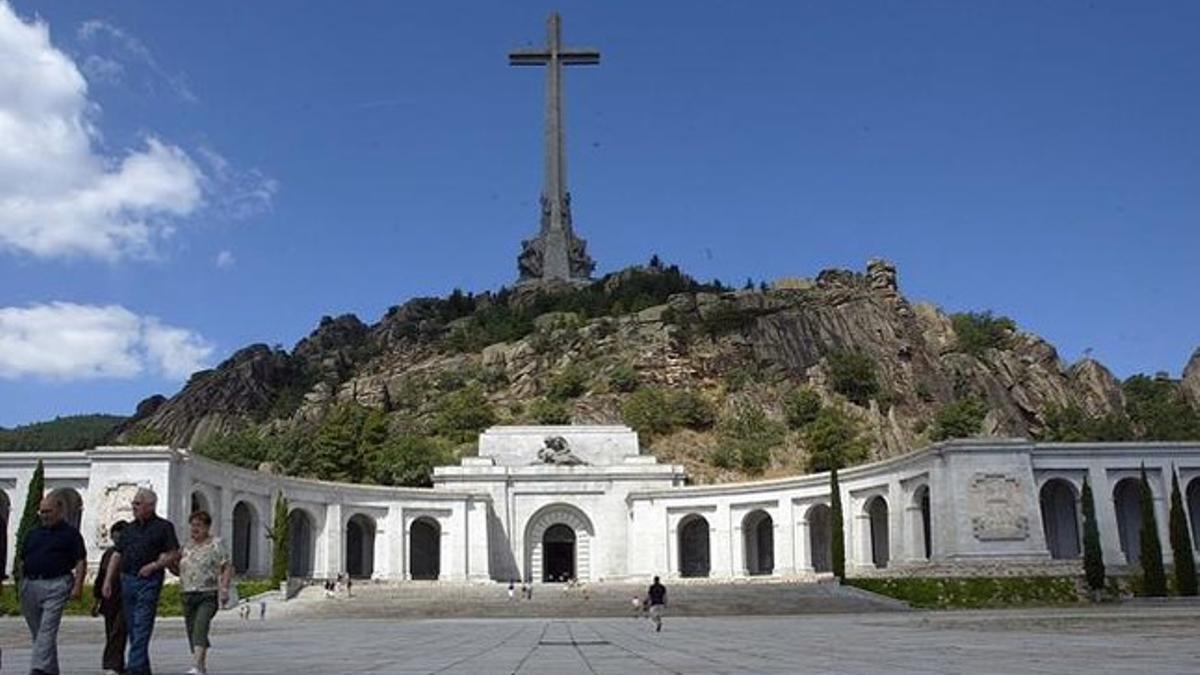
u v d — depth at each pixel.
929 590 73.81
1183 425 151.38
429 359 184.62
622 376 158.38
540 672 21.36
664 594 45.84
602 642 35.22
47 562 17.59
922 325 187.62
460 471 109.62
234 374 191.62
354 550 107.50
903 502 86.94
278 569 79.81
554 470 110.00
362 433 127.81
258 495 89.75
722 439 145.38
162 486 76.88
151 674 20.47
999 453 81.12
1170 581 76.44
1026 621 45.94
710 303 178.12
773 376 164.38
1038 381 176.00
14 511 80.75
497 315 194.88
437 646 33.12
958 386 171.12
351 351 199.25
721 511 103.56
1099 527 83.25
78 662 25.12
